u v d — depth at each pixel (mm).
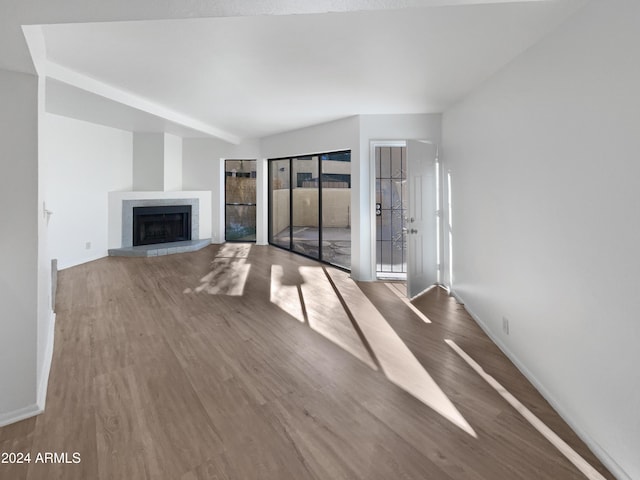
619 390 1554
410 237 4215
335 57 2912
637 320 1453
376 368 2539
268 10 1574
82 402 2102
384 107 4457
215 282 4930
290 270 5707
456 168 4141
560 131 2002
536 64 2293
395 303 4055
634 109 1452
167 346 2877
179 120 5516
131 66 3291
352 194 5105
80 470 1587
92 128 6047
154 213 7086
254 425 1907
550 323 2115
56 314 3588
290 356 2719
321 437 1815
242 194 8242
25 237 1957
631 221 1478
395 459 1666
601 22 1651
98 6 1471
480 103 3344
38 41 1955
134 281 4914
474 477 1558
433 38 2477
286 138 6777
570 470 1599
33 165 1968
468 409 2059
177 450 1716
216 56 2982
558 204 2025
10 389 1926
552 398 2084
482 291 3305
